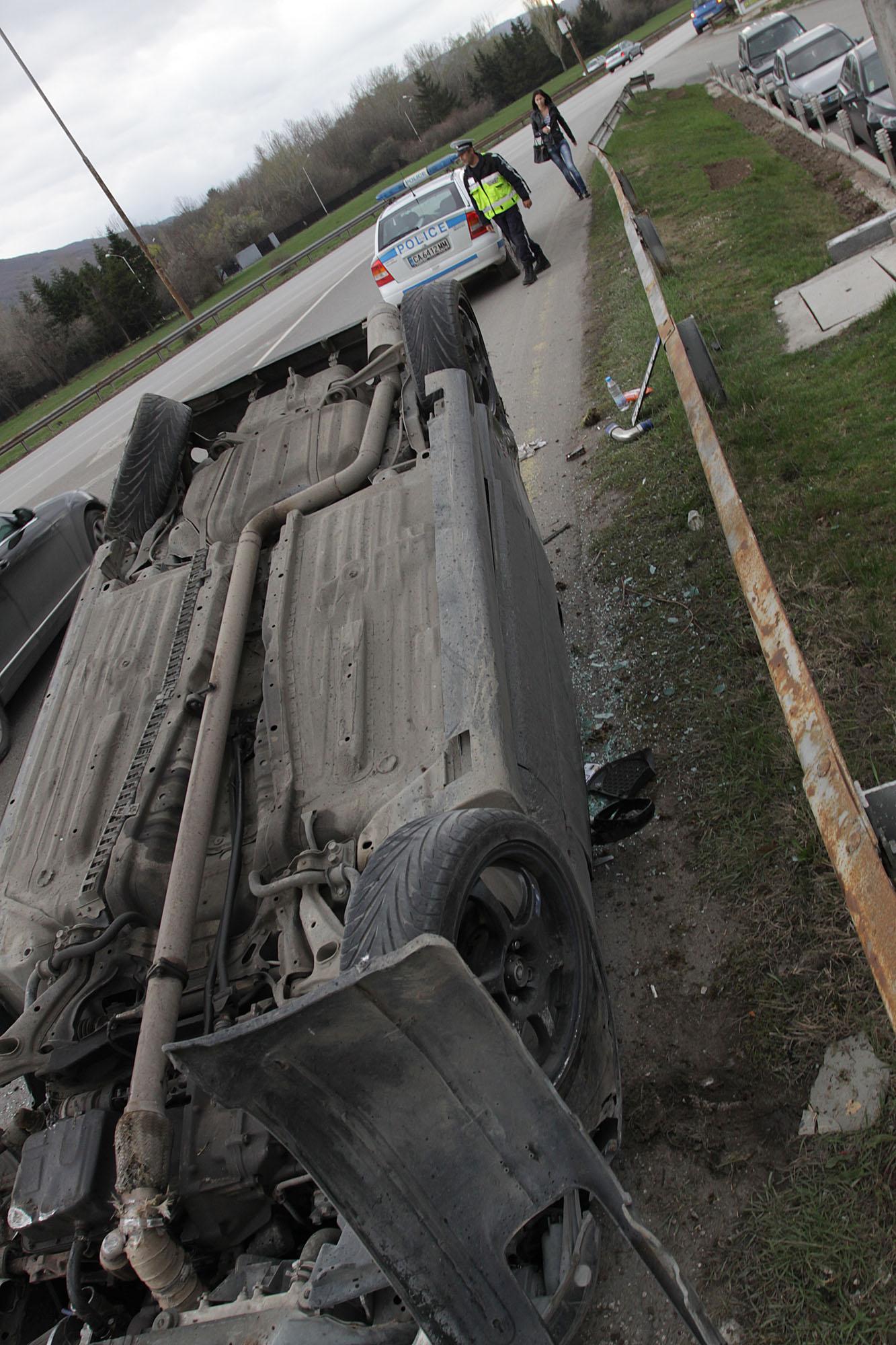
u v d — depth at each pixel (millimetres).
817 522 4543
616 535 5590
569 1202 2184
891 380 5324
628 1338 2307
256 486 4500
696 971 3027
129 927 2939
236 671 3447
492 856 2262
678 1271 1782
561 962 2473
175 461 4980
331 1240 2275
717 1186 2467
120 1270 2350
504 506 3746
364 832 2682
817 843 3123
